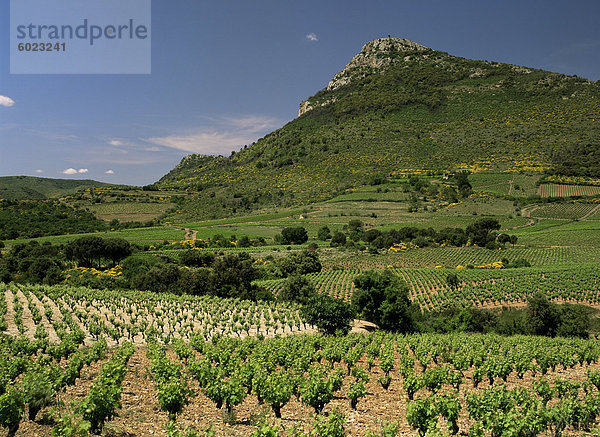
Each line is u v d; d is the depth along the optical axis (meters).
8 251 87.44
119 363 17.06
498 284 65.12
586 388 19.62
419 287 67.00
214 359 22.19
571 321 44.78
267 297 56.88
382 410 16.19
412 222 127.44
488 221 105.12
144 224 135.50
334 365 26.22
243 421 14.03
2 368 14.80
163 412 13.86
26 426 11.23
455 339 33.34
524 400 15.59
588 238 98.38
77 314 34.25
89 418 10.88
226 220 141.00
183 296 50.81
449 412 13.56
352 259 89.25
